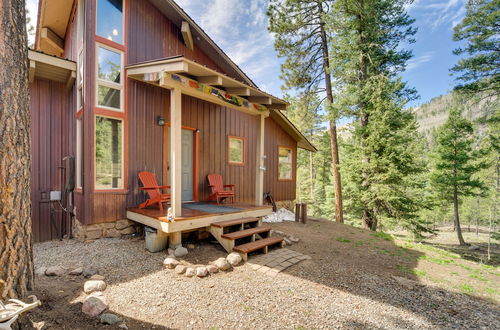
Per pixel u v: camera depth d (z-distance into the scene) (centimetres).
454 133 1239
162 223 393
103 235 469
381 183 970
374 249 512
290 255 428
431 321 252
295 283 324
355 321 244
